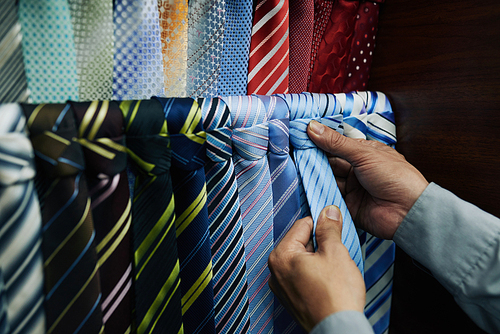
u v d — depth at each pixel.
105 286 0.38
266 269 0.54
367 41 0.73
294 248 0.48
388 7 0.72
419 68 0.68
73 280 0.34
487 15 0.57
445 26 0.63
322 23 0.65
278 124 0.52
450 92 0.64
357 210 0.69
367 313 0.75
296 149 0.58
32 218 0.32
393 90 0.73
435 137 0.67
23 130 0.32
